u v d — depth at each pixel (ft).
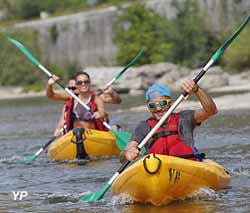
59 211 54.34
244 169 71.26
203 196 56.59
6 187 67.31
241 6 280.51
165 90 58.75
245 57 246.47
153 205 54.54
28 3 453.58
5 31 345.31
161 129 58.54
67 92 91.45
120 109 165.99
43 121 152.35
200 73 58.59
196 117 58.34
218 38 268.21
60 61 347.56
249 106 141.38
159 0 320.29
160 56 276.82
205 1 290.76
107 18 339.98
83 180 69.56
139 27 292.40
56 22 360.07
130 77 248.73
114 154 91.09
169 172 53.42
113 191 57.98
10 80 336.70
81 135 88.63
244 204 53.36
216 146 90.43
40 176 74.13
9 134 125.39
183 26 274.36
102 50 340.80
